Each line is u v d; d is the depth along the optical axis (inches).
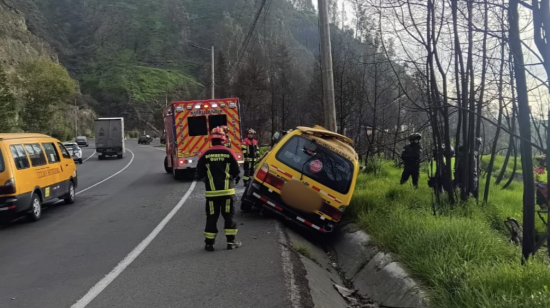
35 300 201.0
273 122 1312.7
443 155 362.0
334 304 205.5
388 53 393.7
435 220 266.8
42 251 292.4
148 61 5398.6
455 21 275.6
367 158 618.5
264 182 330.3
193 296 199.0
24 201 378.3
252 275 224.1
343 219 359.6
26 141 412.5
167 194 549.0
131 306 189.9
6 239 334.3
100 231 348.2
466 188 340.5
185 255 266.8
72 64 5531.5
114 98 4795.8
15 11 3454.7
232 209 275.1
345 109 650.8
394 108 625.6
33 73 2374.5
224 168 275.1
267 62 1600.6
